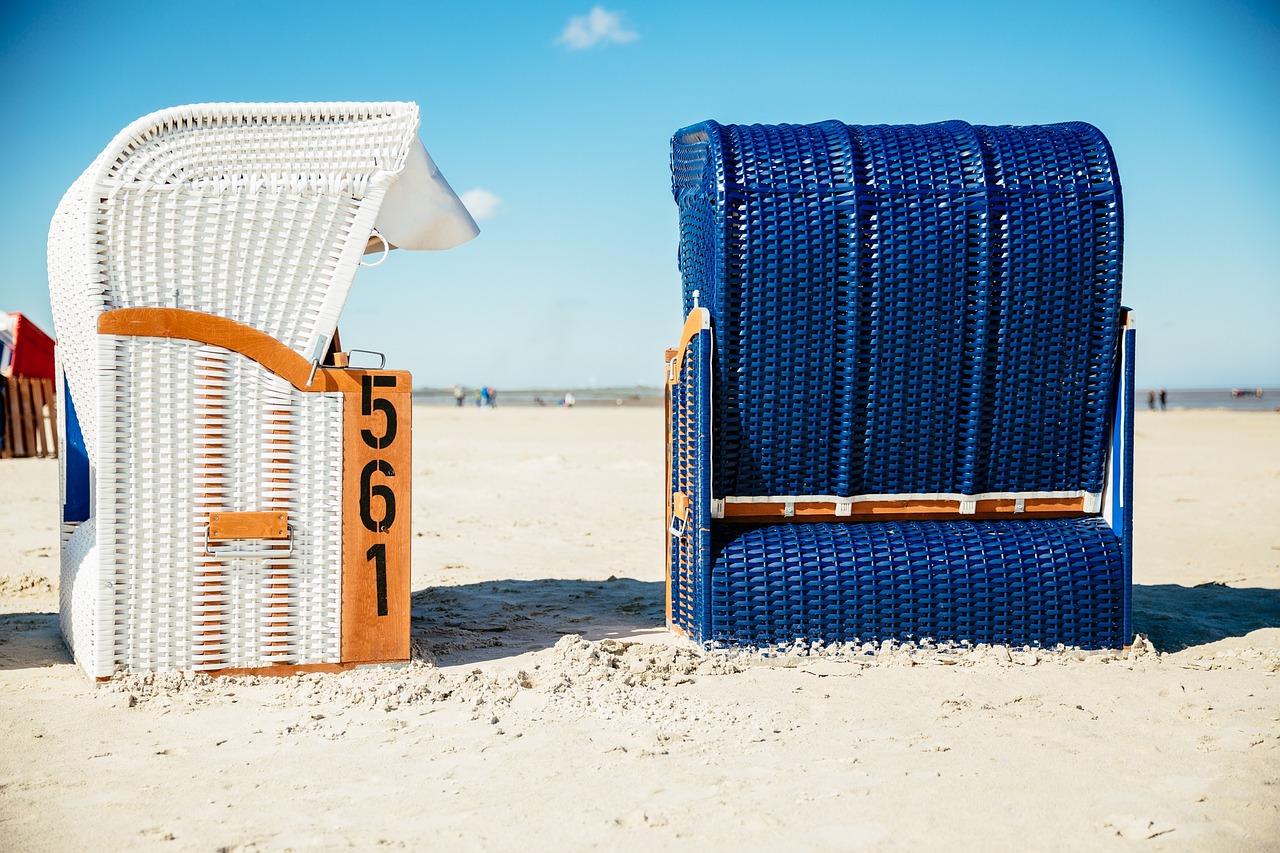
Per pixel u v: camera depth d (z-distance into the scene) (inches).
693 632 244.1
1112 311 239.9
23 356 815.1
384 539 222.1
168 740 177.5
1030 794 151.3
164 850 134.1
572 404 2994.6
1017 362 239.1
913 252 232.7
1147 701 199.9
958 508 247.0
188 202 208.2
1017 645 237.6
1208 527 467.5
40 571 354.6
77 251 213.5
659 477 708.7
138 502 208.5
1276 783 154.9
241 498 213.8
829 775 159.0
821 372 235.5
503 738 177.5
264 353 213.9
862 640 235.3
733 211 229.1
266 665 216.1
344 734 180.1
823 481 241.6
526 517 508.1
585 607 295.9
